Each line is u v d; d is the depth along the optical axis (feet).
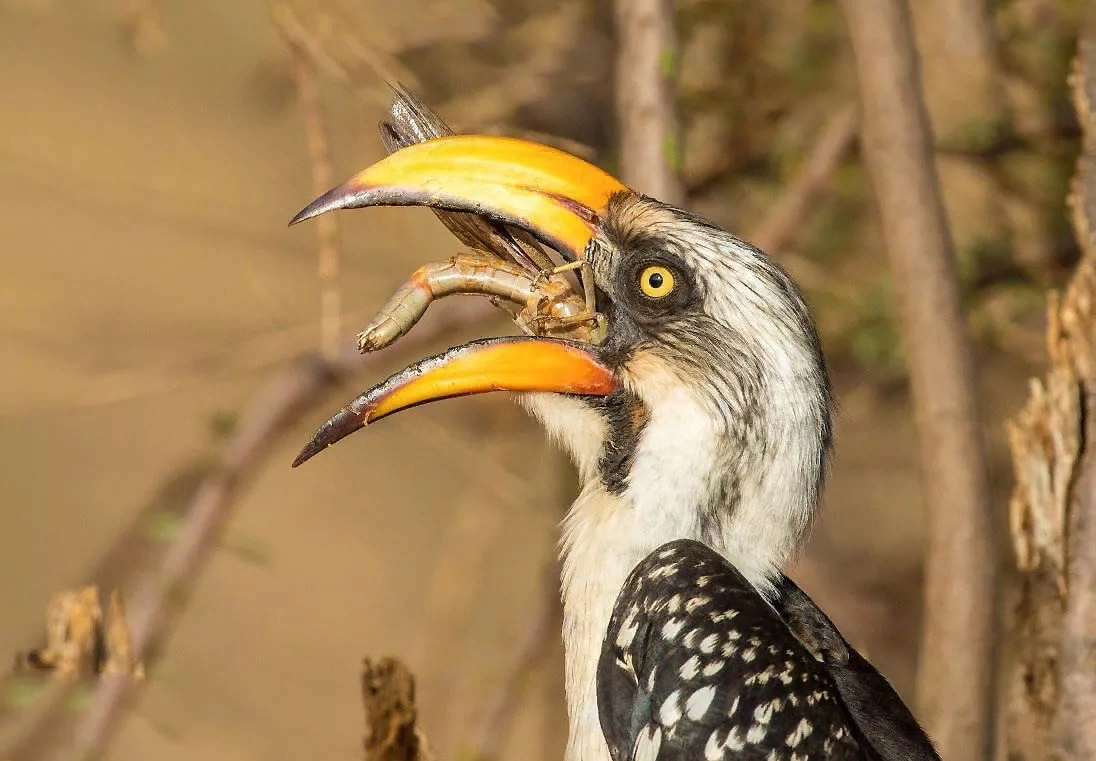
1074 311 27.91
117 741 48.08
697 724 22.86
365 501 60.39
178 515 38.88
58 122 55.16
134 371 45.93
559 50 43.52
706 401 24.89
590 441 25.52
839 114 39.70
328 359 40.04
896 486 48.16
